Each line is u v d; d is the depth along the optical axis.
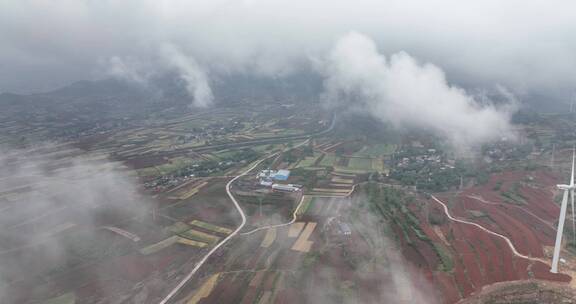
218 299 95.88
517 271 100.81
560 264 104.00
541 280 96.38
